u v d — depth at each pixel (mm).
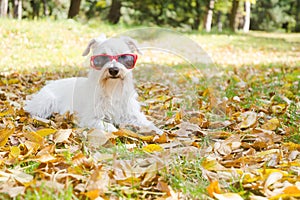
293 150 4137
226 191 3203
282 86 7934
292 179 3332
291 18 42250
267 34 30984
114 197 3051
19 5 27375
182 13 30406
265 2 42031
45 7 30266
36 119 5207
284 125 5164
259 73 10562
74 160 3648
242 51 17719
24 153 3963
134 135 4516
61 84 5980
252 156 3973
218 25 35344
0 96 6652
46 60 12016
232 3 29344
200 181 3391
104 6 28016
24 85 8156
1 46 13086
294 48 19688
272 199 3000
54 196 2842
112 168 3539
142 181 3332
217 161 3801
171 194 3059
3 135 4215
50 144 4207
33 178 3299
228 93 7059
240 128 5078
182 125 4863
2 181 3162
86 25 18453
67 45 14539
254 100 6598
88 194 2895
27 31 15266
